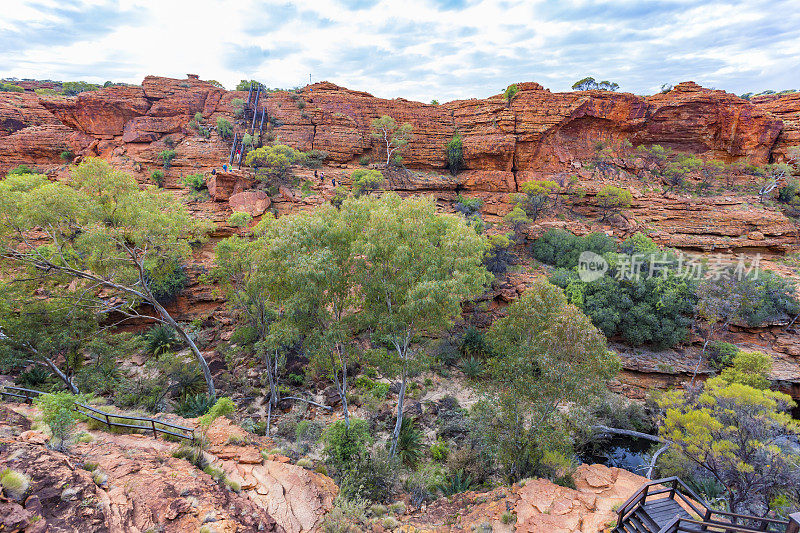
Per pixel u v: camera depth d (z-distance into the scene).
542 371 14.34
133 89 53.38
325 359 16.19
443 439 21.05
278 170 45.22
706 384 17.17
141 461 9.12
